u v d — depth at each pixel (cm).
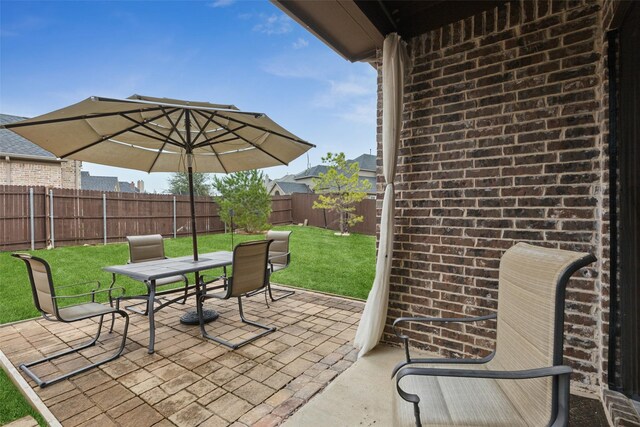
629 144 180
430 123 280
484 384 155
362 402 214
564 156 223
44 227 815
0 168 1078
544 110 230
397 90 277
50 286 252
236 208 1142
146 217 1009
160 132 390
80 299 444
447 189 272
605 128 201
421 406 136
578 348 218
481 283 256
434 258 278
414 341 289
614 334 196
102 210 912
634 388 181
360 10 250
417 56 287
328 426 192
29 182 1140
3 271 565
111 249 805
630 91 178
